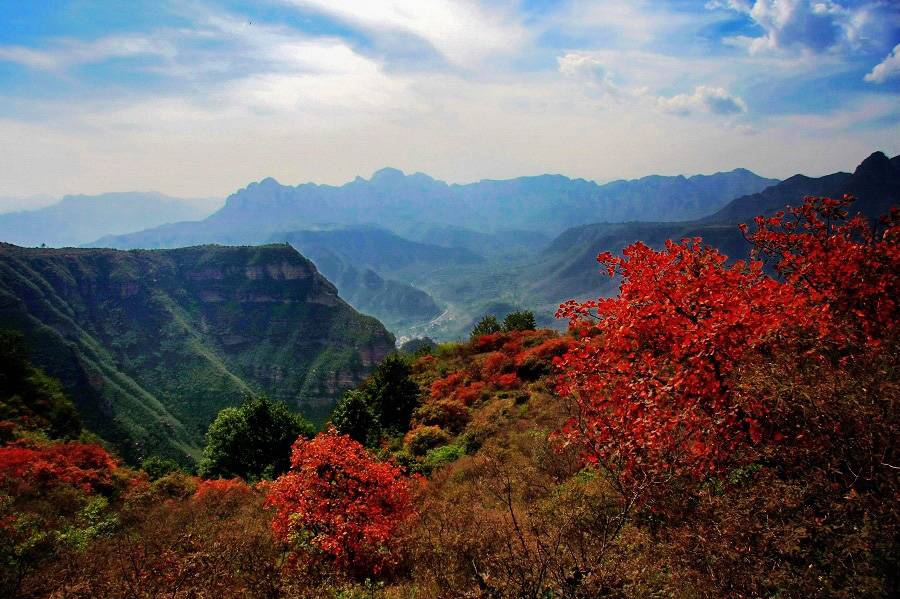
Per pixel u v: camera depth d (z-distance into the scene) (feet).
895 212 22.48
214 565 24.79
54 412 103.76
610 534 19.74
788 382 17.58
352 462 32.78
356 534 29.50
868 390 15.92
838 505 14.40
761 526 15.74
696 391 20.07
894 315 20.75
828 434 15.99
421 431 78.33
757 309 21.54
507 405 78.84
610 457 21.53
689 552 16.02
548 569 17.17
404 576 27.61
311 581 24.73
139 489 61.21
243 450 98.17
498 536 25.17
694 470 18.80
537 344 111.96
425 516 37.19
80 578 24.30
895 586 12.77
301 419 111.86
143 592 21.70
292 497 32.27
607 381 23.03
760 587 14.26
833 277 22.47
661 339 23.21
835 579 14.06
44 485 51.42
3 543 32.19
